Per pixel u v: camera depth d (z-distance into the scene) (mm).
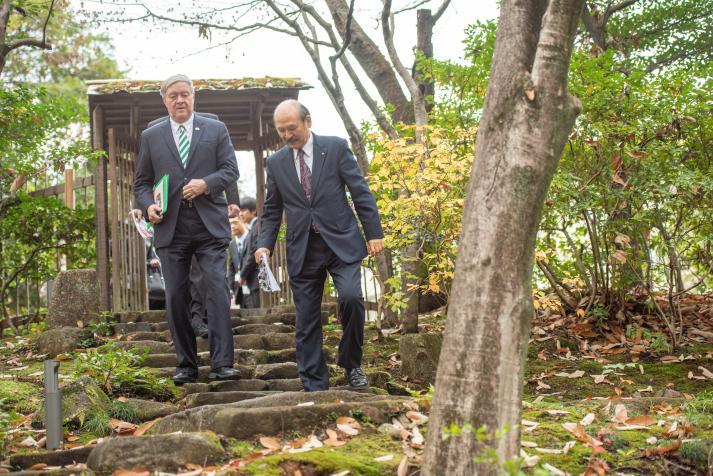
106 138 9852
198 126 5895
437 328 7613
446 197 6457
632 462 3920
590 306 7453
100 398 5113
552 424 4375
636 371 6500
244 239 8734
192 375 5770
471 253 3289
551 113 3373
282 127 5148
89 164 12820
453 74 8586
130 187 8961
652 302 7047
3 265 9719
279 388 5652
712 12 10945
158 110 9719
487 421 3146
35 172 9766
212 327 5637
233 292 8828
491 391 3166
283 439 4090
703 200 6895
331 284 8734
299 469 3582
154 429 4559
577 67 7094
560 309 7598
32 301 11703
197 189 5637
